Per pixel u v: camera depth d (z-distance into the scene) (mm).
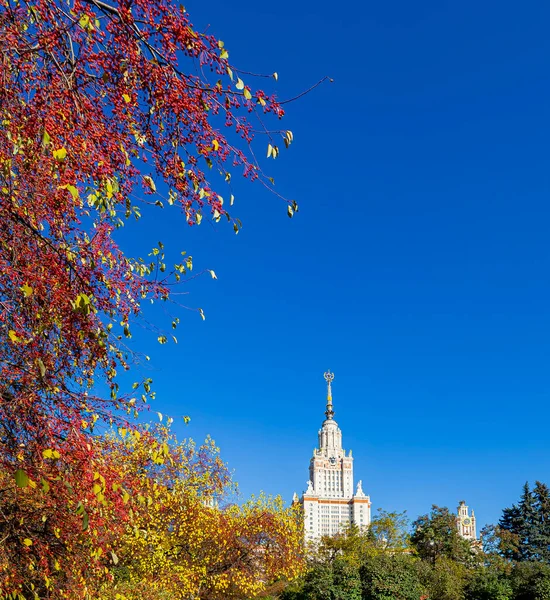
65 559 7344
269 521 29688
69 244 6410
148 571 19906
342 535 53094
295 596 35812
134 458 8805
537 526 64062
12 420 6219
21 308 6367
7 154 5703
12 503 6684
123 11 5121
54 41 5191
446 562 43875
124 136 5777
